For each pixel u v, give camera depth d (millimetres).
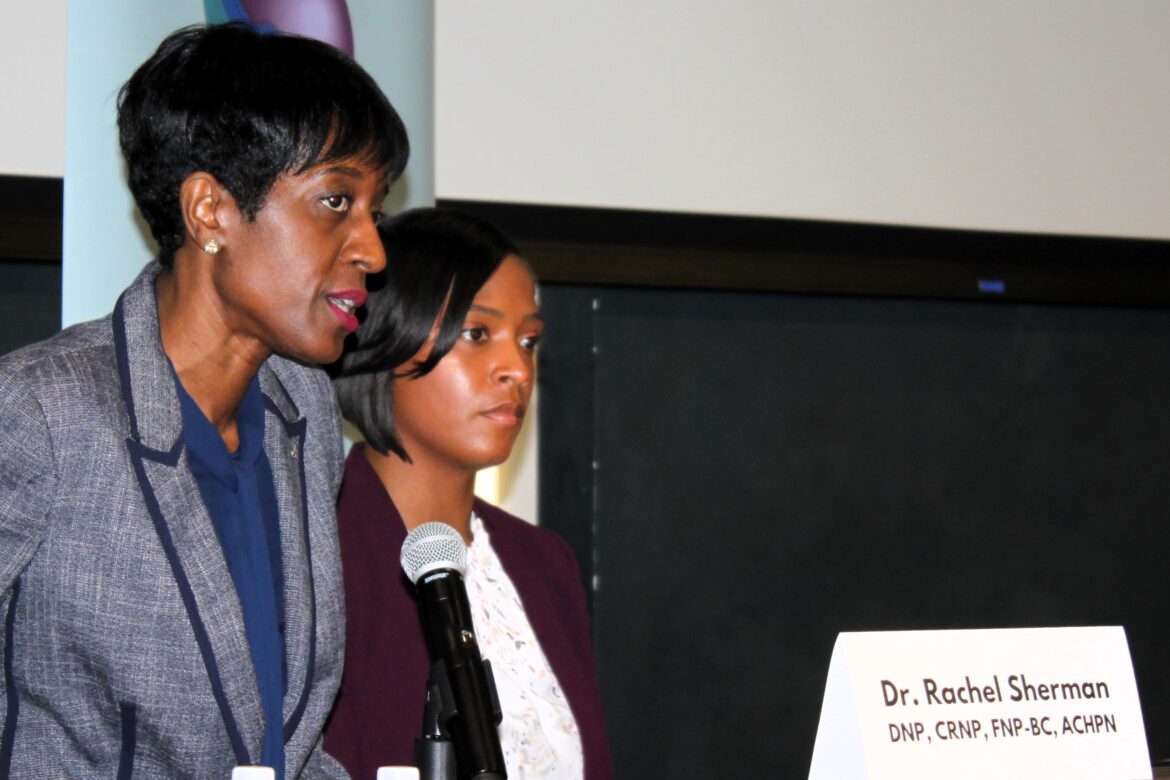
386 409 2373
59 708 1687
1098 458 4648
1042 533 4570
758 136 4238
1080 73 4480
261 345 1860
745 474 4379
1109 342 4711
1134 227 4477
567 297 4328
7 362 1701
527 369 2385
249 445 1941
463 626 1492
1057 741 1583
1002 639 1600
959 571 4496
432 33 3027
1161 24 4559
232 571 1838
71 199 2717
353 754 2162
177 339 1824
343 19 2865
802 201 4250
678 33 4199
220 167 1735
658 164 4160
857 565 4422
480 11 4070
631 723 4191
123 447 1709
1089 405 4664
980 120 4395
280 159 1731
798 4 4289
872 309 4547
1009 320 4645
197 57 1771
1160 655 4598
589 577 4223
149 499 1708
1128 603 4605
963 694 1553
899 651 1542
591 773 2336
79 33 2732
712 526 4332
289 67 1768
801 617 4359
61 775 1684
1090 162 4465
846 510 4438
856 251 4445
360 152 1787
